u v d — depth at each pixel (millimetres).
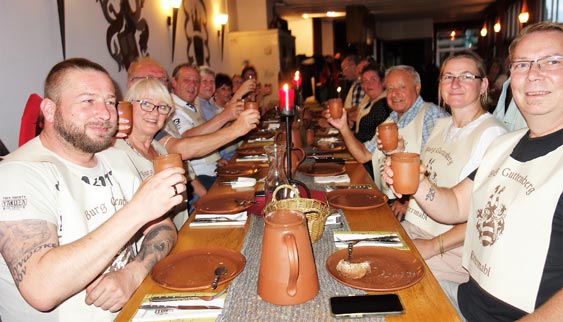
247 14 8180
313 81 9875
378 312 941
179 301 1034
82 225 1272
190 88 3420
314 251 1296
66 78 1250
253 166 2535
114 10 3531
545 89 1160
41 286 1031
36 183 1190
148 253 1314
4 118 2209
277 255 983
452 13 12695
